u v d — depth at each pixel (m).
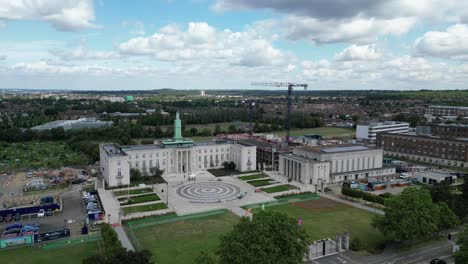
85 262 88.75
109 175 199.25
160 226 143.00
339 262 111.81
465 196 164.88
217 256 113.06
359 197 174.88
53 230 138.38
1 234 134.50
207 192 191.38
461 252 97.38
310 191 194.12
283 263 89.19
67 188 199.00
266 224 94.00
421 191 125.38
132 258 88.56
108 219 149.50
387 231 117.94
